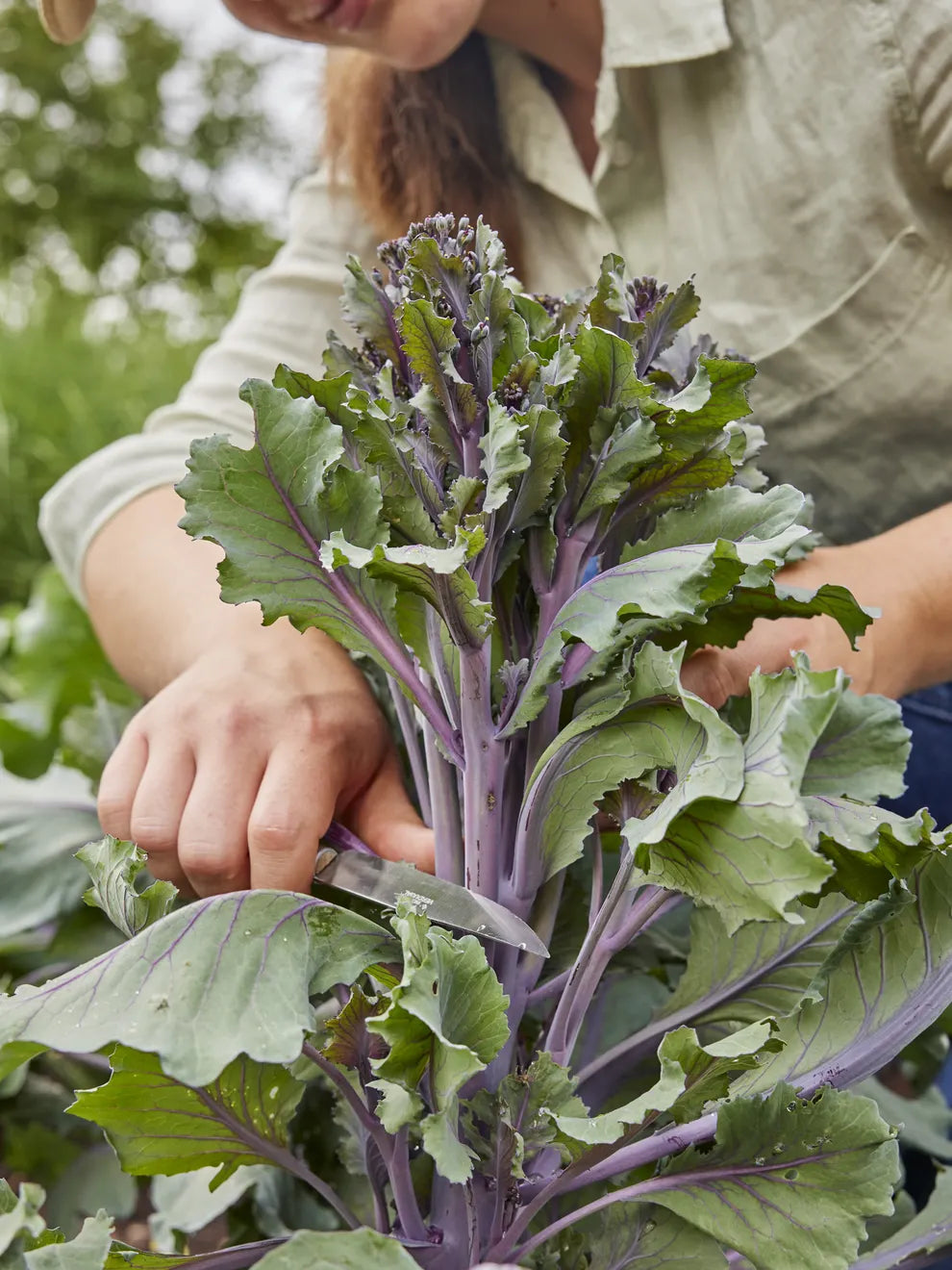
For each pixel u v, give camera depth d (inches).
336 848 24.9
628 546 21.2
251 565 20.0
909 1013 20.5
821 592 20.6
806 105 36.8
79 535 38.2
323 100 46.8
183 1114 19.5
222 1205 28.8
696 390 19.9
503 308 20.3
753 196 38.8
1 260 247.3
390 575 18.8
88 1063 38.7
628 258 43.3
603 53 40.2
